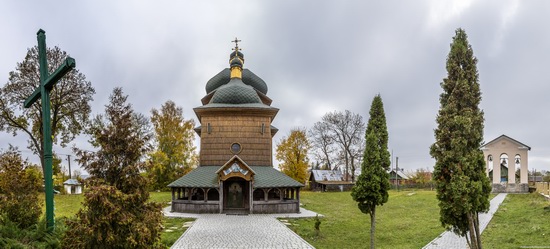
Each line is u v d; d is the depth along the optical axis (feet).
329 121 227.20
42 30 44.21
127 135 35.70
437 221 79.61
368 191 58.80
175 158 184.75
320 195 156.56
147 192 35.32
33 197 46.85
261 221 84.94
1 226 39.63
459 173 46.01
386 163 60.54
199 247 56.59
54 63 116.98
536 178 213.66
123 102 41.96
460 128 46.57
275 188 104.47
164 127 186.91
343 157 228.43
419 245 58.44
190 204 100.12
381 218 88.84
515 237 56.95
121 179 34.47
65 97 119.55
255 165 112.06
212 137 113.19
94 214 32.50
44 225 41.98
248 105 114.32
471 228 45.42
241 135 113.29
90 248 32.48
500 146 138.82
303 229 73.97
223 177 98.94
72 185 178.40
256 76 142.72
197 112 115.14
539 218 68.90
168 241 60.13
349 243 61.93
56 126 124.77
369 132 61.82
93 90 124.77
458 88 47.75
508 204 96.89
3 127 115.96
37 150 119.96
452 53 49.57
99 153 34.76
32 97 46.47
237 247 56.80
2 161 48.93
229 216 93.61
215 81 141.59
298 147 207.31
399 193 157.79
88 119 125.59
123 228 32.89
